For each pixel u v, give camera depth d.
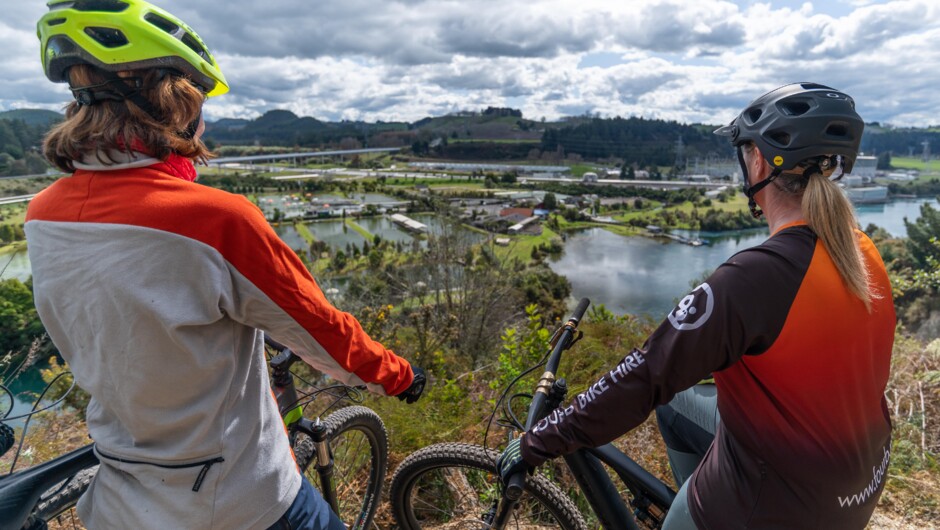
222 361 1.13
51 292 1.11
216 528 1.16
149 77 1.06
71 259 1.06
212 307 1.07
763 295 1.04
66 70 1.08
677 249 79.94
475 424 3.31
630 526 1.58
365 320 6.75
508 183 181.62
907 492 2.62
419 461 1.94
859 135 1.15
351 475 2.49
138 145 1.06
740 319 1.04
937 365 4.00
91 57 1.00
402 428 3.21
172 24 1.14
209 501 1.14
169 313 1.02
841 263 1.06
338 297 12.10
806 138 1.11
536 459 1.34
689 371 1.09
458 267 18.03
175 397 1.10
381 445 2.33
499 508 1.66
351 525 2.39
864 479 1.14
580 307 1.92
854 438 1.10
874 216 82.88
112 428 1.21
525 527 2.07
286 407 1.81
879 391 1.15
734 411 1.16
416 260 21.08
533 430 1.37
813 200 1.08
